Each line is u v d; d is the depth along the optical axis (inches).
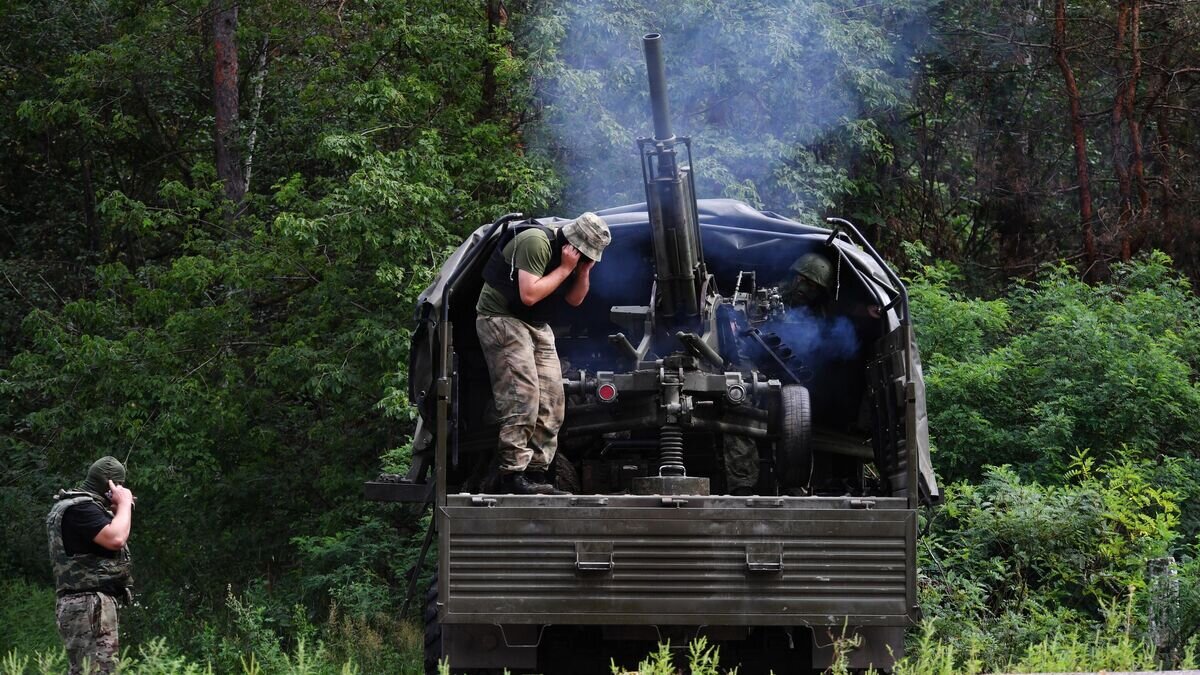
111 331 815.7
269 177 1036.5
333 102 831.1
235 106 1039.0
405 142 797.2
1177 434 570.3
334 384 673.6
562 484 369.7
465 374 398.3
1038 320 667.4
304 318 731.4
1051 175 991.6
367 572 598.5
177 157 1210.0
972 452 553.0
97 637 356.5
